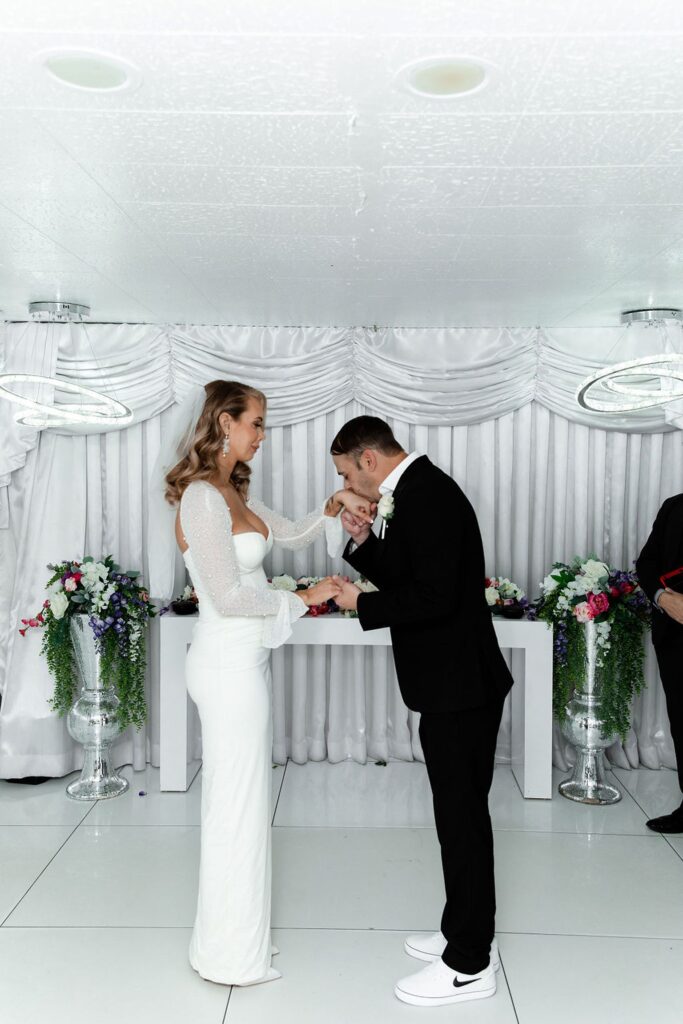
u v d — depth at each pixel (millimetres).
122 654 4273
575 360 4625
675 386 3834
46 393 4422
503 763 4801
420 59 1694
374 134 2088
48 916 3127
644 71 1742
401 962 2850
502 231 2922
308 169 2332
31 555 4473
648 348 4480
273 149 2189
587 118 1986
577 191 2508
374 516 2941
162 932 3027
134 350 4602
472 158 2246
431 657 2607
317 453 4766
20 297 4000
